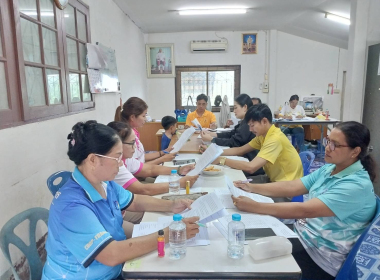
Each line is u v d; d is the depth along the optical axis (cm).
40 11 196
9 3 157
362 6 351
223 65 661
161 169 196
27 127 170
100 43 337
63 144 223
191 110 588
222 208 113
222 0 426
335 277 120
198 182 174
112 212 115
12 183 153
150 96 672
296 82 673
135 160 197
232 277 88
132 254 94
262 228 115
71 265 98
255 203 130
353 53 361
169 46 649
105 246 93
